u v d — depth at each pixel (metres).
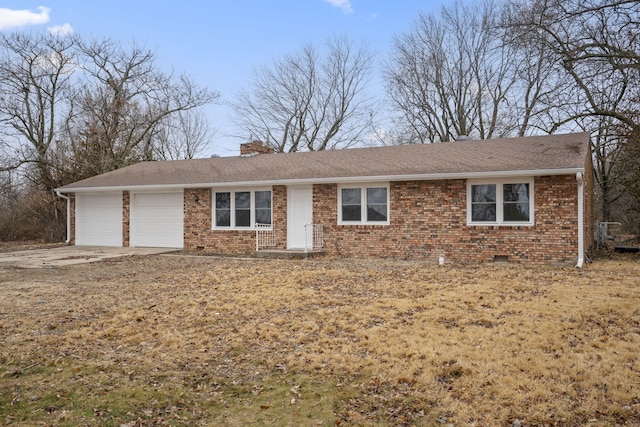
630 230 25.66
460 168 13.98
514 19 20.28
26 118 27.19
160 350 6.25
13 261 14.81
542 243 13.20
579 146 14.34
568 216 12.91
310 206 16.38
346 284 10.05
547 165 12.87
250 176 17.27
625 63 17.39
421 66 33.38
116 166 28.75
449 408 4.46
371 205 15.46
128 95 30.20
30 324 7.36
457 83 32.72
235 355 6.04
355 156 17.94
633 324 6.62
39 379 5.30
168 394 4.94
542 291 8.89
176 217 18.62
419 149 17.41
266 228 16.98
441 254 14.38
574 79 17.91
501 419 4.21
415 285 9.75
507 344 5.97
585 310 7.36
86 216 20.38
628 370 5.05
